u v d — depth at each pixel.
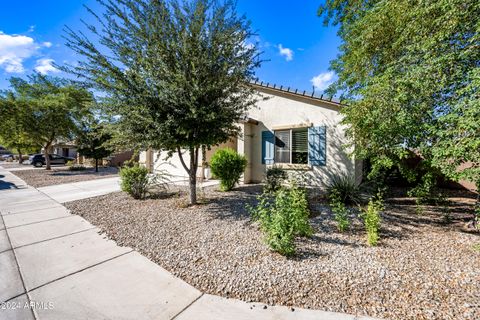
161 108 5.36
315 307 2.27
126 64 5.37
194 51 5.39
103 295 2.49
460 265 3.00
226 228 4.52
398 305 2.25
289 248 3.22
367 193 7.14
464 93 3.32
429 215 5.34
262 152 10.26
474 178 3.31
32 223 4.97
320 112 8.67
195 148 6.52
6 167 23.12
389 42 4.96
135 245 3.79
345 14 7.38
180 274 2.90
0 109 16.17
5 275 2.90
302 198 5.00
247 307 2.29
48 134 18.28
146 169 7.90
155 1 5.27
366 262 3.10
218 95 5.80
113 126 5.61
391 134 4.41
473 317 2.06
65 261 3.26
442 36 3.45
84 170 19.11
